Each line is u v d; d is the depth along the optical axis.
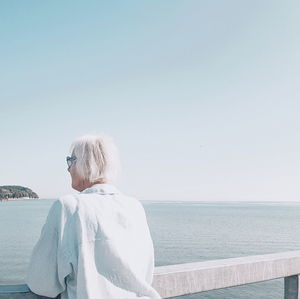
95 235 1.40
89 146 1.60
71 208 1.42
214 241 69.94
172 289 1.77
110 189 1.59
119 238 1.45
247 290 29.30
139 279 1.43
